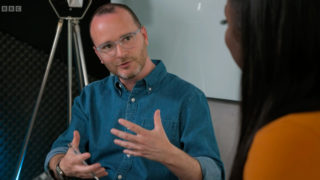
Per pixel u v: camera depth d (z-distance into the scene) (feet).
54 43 7.35
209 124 4.53
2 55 7.92
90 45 9.64
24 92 8.35
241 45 1.60
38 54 8.54
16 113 8.25
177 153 3.51
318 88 1.37
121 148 4.59
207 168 3.93
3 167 8.17
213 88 7.92
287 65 1.42
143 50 4.49
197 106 4.54
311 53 1.37
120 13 4.42
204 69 8.00
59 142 4.86
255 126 1.51
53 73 8.82
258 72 1.52
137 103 4.63
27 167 8.50
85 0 9.11
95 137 4.75
